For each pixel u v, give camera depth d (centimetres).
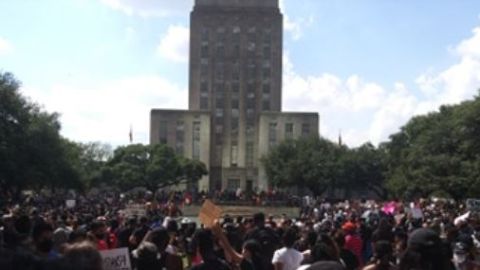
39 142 10438
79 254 620
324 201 13038
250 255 1630
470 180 10462
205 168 18312
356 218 4094
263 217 2386
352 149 17275
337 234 2050
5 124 10088
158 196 13662
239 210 11950
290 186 17575
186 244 2064
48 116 11238
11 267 613
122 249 1527
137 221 2711
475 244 2231
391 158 16450
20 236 1533
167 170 17400
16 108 10200
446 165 10875
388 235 1967
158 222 3073
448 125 11344
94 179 17100
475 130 10588
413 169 11681
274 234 2081
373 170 16775
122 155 17588
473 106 10488
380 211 5147
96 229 2133
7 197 10288
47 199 9994
